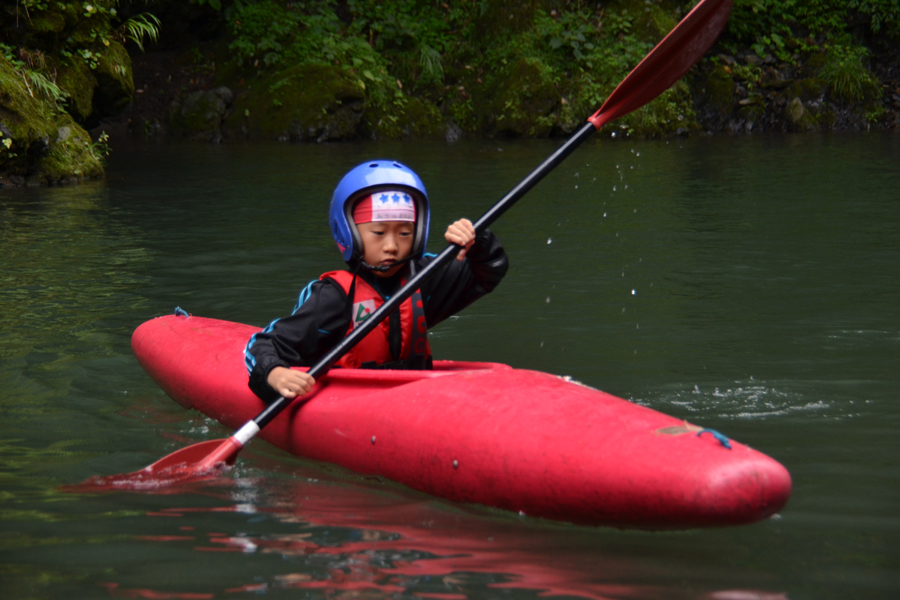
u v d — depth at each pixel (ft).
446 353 23.36
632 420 13.58
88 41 64.28
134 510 14.21
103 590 11.46
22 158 58.03
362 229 17.42
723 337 24.41
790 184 59.77
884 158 74.90
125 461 16.67
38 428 18.37
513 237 41.27
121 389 21.02
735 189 57.67
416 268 18.24
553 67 100.78
